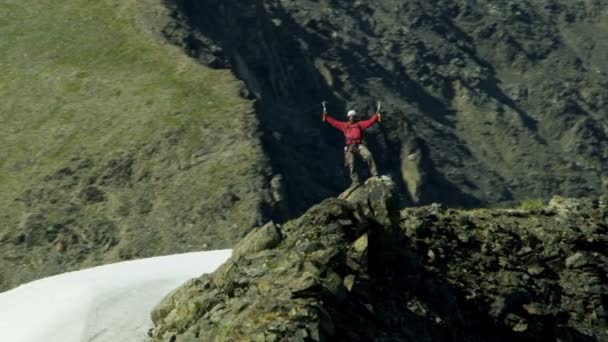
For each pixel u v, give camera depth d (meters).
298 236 18.97
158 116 111.75
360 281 18.05
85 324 20.92
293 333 15.65
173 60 124.50
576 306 24.20
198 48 132.12
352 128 21.22
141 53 126.19
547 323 22.81
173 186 101.00
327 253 17.81
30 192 101.44
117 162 105.06
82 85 120.94
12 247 93.19
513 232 25.91
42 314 22.17
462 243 24.41
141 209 98.19
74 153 107.38
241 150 105.06
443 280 22.38
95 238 94.06
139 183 102.25
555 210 28.22
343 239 19.02
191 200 98.38
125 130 110.19
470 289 22.55
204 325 17.20
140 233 94.62
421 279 20.73
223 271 19.27
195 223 95.31
